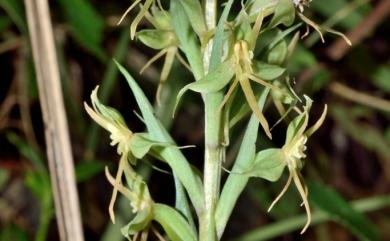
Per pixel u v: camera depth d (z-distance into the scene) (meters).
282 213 0.38
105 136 0.40
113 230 0.31
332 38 0.36
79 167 0.27
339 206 0.28
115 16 0.35
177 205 0.19
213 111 0.18
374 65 0.37
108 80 0.33
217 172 0.19
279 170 0.19
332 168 0.46
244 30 0.18
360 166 0.46
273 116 0.38
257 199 0.39
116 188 0.19
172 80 0.32
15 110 0.41
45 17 0.25
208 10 0.18
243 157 0.19
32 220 0.40
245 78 0.17
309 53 0.32
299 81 0.34
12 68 0.39
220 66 0.17
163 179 0.42
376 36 0.39
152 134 0.19
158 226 0.33
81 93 0.40
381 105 0.37
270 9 0.18
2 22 0.33
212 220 0.19
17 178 0.40
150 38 0.20
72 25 0.30
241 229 0.43
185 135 0.42
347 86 0.41
